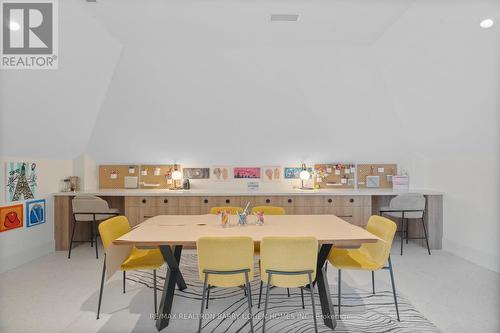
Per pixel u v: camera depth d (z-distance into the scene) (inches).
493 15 96.7
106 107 173.3
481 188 141.3
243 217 108.4
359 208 175.5
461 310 99.6
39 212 154.8
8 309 100.6
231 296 110.7
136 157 192.5
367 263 97.8
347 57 155.9
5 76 113.1
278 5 118.6
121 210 192.4
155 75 161.0
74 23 120.6
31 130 137.8
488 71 111.2
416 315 96.5
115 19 127.3
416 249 167.8
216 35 140.6
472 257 146.6
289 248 81.4
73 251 164.2
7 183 135.1
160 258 102.8
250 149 192.4
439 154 171.6
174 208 173.0
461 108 132.5
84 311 99.4
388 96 171.5
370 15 125.0
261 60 156.2
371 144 192.9
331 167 196.1
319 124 183.8
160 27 133.9
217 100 172.1
